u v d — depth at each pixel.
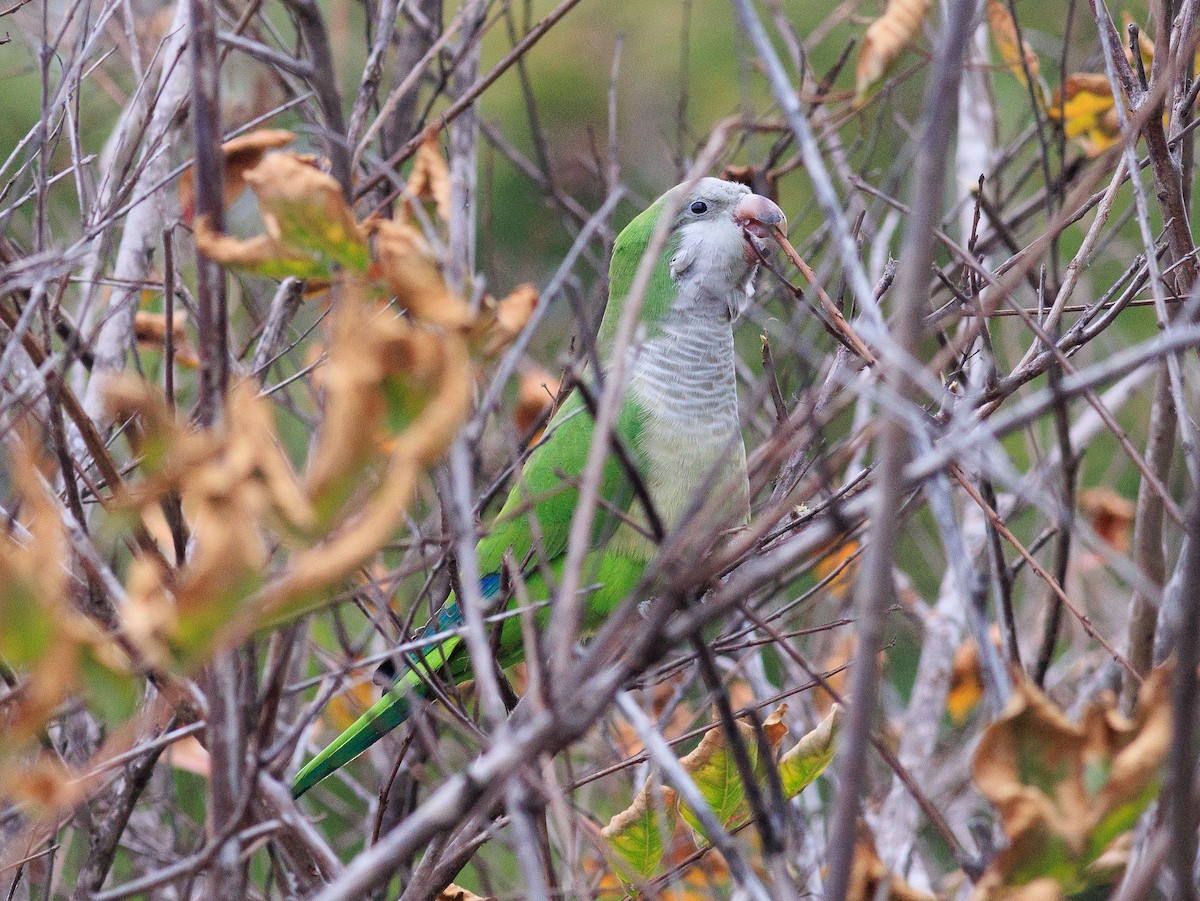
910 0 7.18
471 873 9.38
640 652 3.91
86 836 7.30
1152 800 4.06
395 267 4.17
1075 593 9.54
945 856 9.67
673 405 8.41
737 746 4.24
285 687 7.69
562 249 13.26
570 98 14.56
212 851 4.34
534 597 8.55
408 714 7.75
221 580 3.40
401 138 9.46
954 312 5.85
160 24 9.78
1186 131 6.39
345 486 3.51
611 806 8.65
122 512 3.58
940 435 5.82
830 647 9.68
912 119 11.62
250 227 10.44
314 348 8.37
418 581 9.57
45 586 3.52
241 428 3.52
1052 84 11.44
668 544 4.20
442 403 3.52
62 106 7.05
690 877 8.15
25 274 5.77
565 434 8.56
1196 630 3.54
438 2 9.05
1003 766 4.14
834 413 4.69
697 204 8.54
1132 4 11.55
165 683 5.00
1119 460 11.08
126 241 7.92
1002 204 9.24
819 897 7.23
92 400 7.53
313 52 7.39
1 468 6.59
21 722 3.58
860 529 6.41
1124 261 11.70
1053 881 4.13
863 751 3.64
